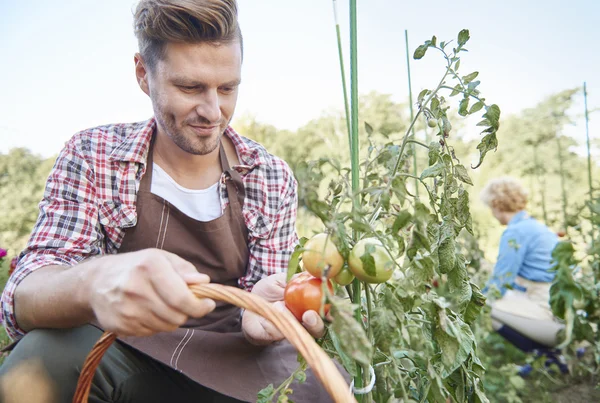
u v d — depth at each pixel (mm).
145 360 1245
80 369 1126
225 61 1229
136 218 1415
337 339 964
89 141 1447
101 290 908
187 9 1157
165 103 1263
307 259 914
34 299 1078
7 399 1073
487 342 3125
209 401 1280
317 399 1232
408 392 1204
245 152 1581
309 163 907
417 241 887
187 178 1489
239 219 1527
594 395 2381
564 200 3725
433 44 1065
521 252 2848
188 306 854
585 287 2283
